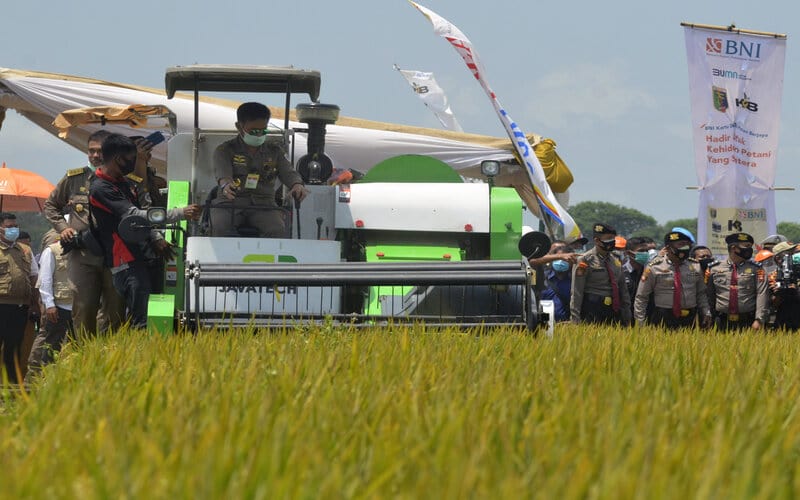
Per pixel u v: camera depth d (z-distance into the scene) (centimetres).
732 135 7956
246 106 3988
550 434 1620
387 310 3759
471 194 4394
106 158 3781
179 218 3716
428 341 3052
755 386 2219
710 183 7962
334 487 1291
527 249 3791
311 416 1812
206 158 4262
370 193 4381
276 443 1456
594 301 5619
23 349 5381
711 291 5975
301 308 3697
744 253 5878
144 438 1566
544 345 3084
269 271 3503
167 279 3975
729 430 1717
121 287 3775
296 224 4334
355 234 4450
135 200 3900
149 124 4912
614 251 5934
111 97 7494
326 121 4838
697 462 1475
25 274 5234
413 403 1869
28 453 1542
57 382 2283
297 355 2588
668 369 2525
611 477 1302
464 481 1300
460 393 2105
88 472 1428
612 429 1677
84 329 3809
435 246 4397
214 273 3497
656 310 5744
